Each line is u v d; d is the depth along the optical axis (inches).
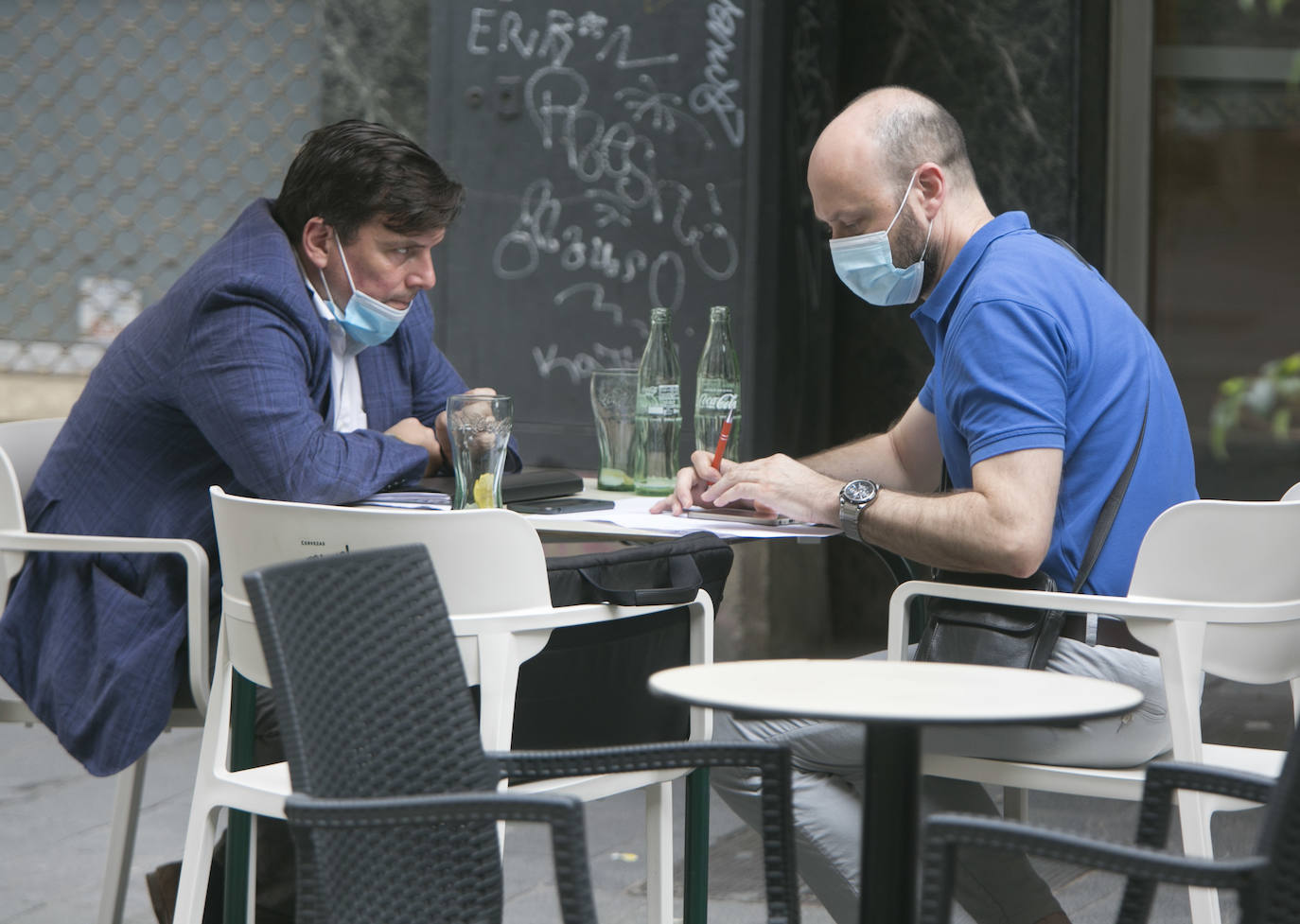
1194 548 322.3
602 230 693.9
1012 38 706.2
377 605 258.4
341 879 237.5
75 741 378.6
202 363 397.7
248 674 328.8
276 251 415.8
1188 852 322.3
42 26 792.9
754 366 675.4
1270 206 740.7
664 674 243.6
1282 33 729.6
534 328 705.0
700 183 678.5
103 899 434.0
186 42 781.3
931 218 378.9
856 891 354.0
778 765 254.8
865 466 452.4
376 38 748.0
